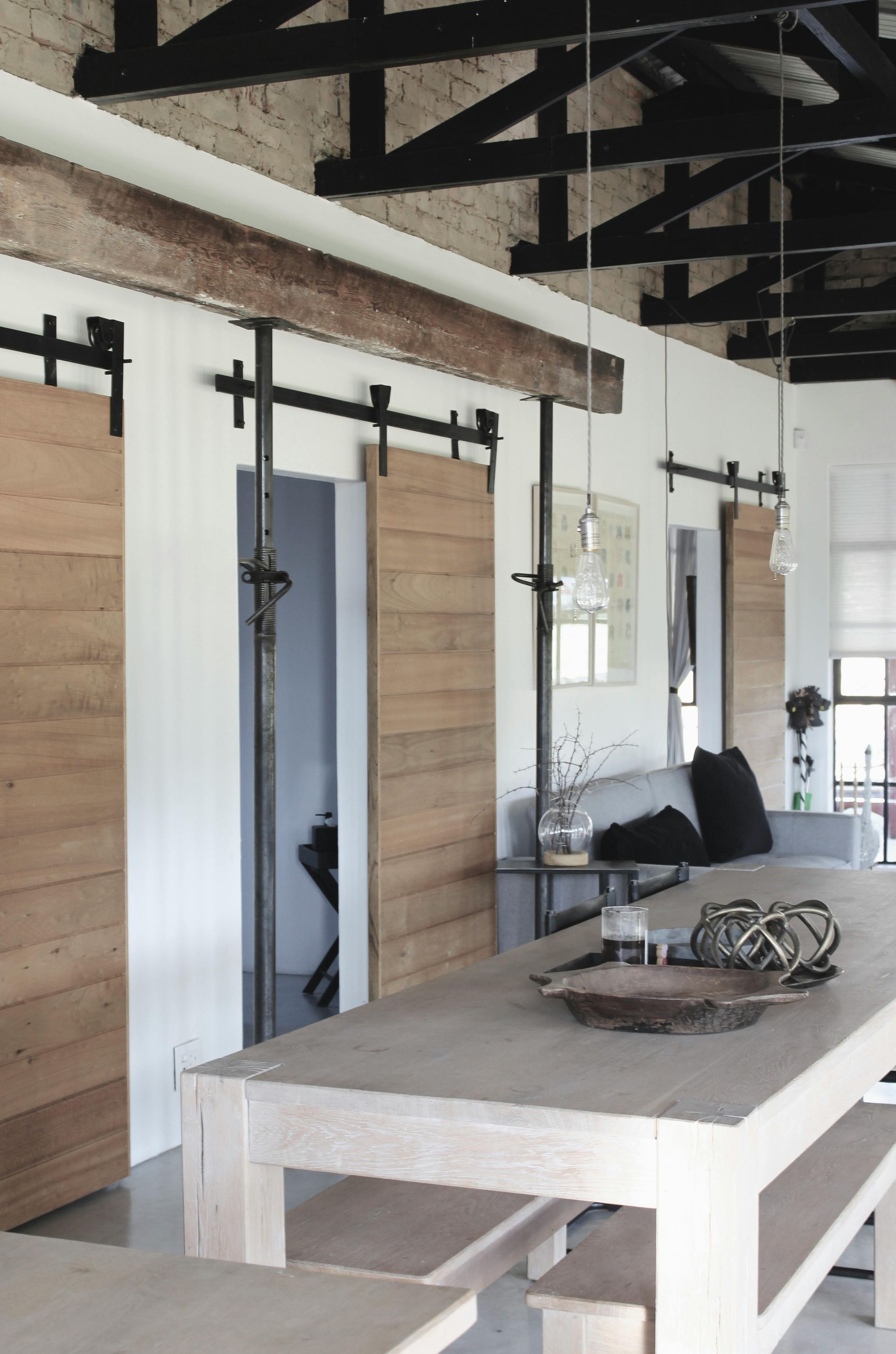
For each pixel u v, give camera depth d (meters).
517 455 5.94
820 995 2.57
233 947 4.32
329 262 4.15
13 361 3.53
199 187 4.15
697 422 7.82
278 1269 1.51
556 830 5.33
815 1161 2.74
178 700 4.11
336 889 6.10
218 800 4.26
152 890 4.02
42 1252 1.57
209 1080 2.11
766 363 8.77
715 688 8.23
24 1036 3.48
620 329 6.90
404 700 5.00
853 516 9.17
